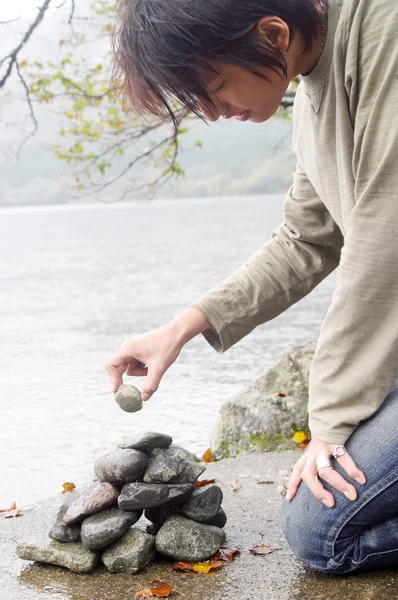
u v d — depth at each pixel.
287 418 3.86
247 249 27.81
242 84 1.74
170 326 2.21
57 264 25.22
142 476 2.29
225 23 1.63
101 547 2.22
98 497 2.27
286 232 2.38
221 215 78.12
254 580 2.12
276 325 10.09
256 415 3.91
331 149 1.96
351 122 1.86
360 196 1.84
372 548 2.01
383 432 1.90
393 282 1.82
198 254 26.62
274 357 7.89
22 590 2.13
